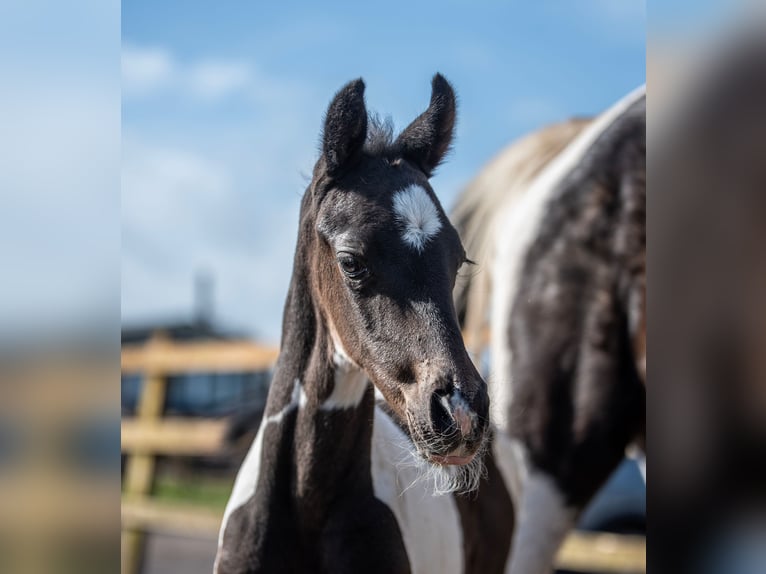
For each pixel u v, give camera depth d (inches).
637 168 173.5
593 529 234.8
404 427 118.5
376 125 106.0
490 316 190.4
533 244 179.3
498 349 181.2
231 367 243.6
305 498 101.7
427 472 104.9
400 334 91.7
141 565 243.4
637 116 178.4
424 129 105.3
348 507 102.6
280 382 105.3
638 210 171.2
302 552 103.3
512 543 139.6
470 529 122.0
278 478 103.0
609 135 178.5
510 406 173.2
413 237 93.3
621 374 170.6
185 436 242.2
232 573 103.3
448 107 106.7
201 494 277.7
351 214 95.7
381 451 111.1
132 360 259.3
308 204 106.1
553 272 176.1
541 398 172.1
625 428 171.0
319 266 101.6
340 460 101.6
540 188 183.6
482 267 192.7
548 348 173.3
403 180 97.7
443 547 112.0
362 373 101.4
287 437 103.0
